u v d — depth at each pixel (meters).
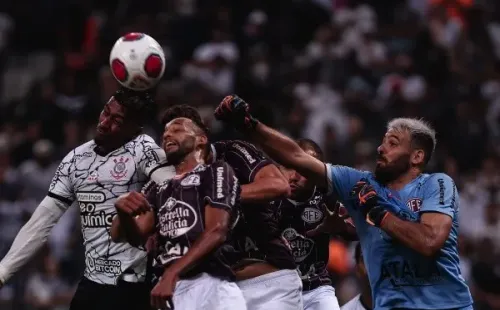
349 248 28.73
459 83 39.47
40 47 42.75
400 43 42.09
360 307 18.78
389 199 14.84
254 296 14.77
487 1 47.53
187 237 13.62
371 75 38.84
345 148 33.38
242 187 14.22
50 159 32.25
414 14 43.84
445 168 33.81
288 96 35.28
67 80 35.97
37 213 15.92
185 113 14.53
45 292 27.72
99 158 15.69
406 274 14.56
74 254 28.72
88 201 15.61
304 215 16.59
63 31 40.03
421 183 14.91
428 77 39.34
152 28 39.66
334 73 37.72
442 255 14.53
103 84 34.97
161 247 13.92
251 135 14.75
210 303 13.57
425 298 14.49
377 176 15.16
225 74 36.00
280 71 37.16
